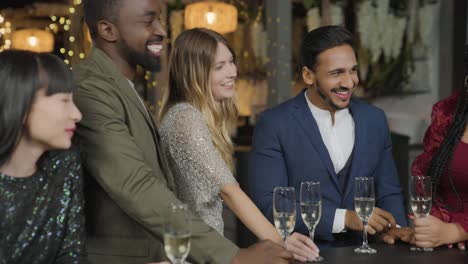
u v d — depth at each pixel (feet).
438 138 9.66
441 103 9.78
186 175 8.45
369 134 10.39
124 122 7.42
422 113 22.49
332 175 10.16
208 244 7.18
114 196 7.16
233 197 8.27
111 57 7.59
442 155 9.41
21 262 6.79
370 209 8.45
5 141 6.60
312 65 9.98
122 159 7.11
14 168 6.78
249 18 22.52
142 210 7.09
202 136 8.44
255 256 7.15
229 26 20.31
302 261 8.07
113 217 7.52
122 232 7.53
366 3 21.65
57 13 22.47
